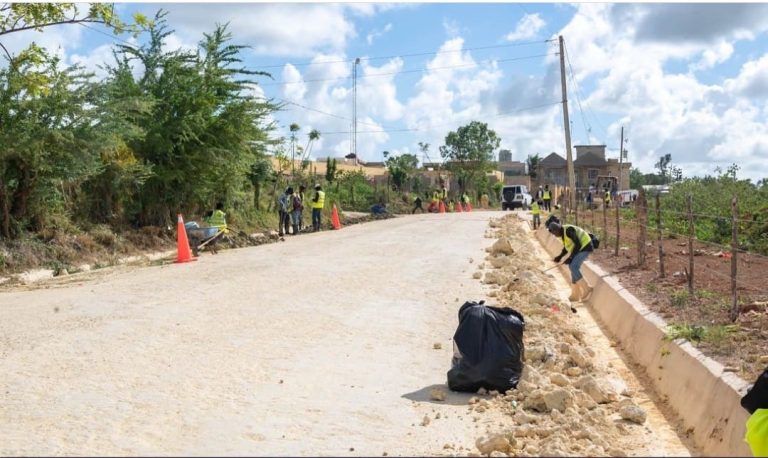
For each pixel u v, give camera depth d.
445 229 28.61
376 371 8.26
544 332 9.79
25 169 18.12
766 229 16.61
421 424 6.50
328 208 40.69
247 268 16.72
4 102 17.48
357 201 50.19
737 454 5.57
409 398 7.29
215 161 25.03
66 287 14.76
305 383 7.73
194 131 24.61
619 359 9.17
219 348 9.21
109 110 19.27
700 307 9.80
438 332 10.29
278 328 10.38
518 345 7.64
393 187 60.72
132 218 23.52
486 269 16.30
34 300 13.05
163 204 24.62
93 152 19.08
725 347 7.47
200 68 24.73
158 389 7.49
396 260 18.05
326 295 13.06
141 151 23.89
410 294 13.19
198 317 11.12
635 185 94.62
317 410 6.84
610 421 6.52
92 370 8.23
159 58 24.52
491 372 7.43
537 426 6.25
